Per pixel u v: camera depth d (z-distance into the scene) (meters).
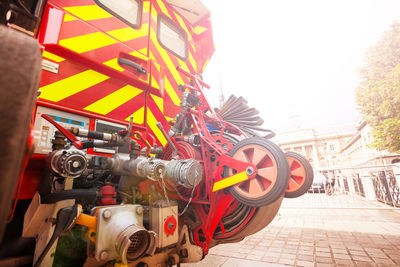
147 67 2.16
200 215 1.95
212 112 2.15
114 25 1.94
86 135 1.27
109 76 1.81
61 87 1.47
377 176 9.08
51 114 1.39
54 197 1.04
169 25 2.85
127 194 1.44
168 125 2.42
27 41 0.49
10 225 1.32
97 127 1.65
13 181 0.38
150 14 2.47
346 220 5.29
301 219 5.59
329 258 2.68
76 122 1.53
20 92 0.42
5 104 0.40
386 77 12.38
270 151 1.46
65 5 1.60
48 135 1.35
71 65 1.56
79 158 1.06
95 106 1.66
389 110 11.97
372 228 4.37
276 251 3.00
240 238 2.07
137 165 1.34
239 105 2.42
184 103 1.99
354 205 7.60
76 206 0.99
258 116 2.49
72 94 1.53
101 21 1.83
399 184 7.25
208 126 2.31
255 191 1.47
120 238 1.01
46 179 1.13
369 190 9.88
